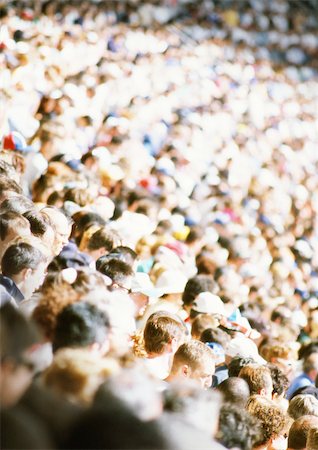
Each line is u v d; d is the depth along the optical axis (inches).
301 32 1796.3
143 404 239.5
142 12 1552.7
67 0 1390.3
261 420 398.9
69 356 264.1
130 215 699.4
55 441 236.2
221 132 1353.3
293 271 880.3
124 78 1285.7
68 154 738.2
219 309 528.1
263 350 577.9
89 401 255.8
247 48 1688.0
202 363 401.1
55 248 475.2
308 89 1690.5
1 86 894.4
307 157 1466.5
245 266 780.6
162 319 415.8
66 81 1129.4
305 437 413.1
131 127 1133.7
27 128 807.7
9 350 239.3
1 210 477.7
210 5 1702.8
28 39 1142.3
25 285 388.2
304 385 560.7
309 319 730.8
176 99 1366.9
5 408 227.5
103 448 228.7
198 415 258.1
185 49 1563.7
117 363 293.1
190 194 1051.3
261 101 1510.8
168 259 649.6
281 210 1170.0
